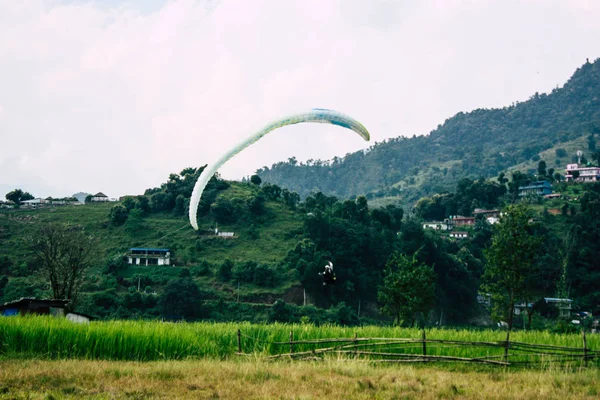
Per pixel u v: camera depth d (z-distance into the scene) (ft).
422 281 179.11
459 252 395.96
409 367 71.15
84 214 424.46
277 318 287.28
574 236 403.54
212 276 337.52
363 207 404.16
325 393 55.47
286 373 64.75
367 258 358.84
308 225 369.50
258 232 387.75
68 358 79.15
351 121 80.38
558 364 73.87
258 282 328.29
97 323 92.07
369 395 54.60
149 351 81.51
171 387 57.62
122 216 406.41
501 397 54.44
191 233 389.19
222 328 95.96
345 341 82.33
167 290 293.64
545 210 469.57
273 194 454.81
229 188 444.96
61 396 52.85
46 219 410.72
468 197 553.23
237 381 60.13
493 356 76.18
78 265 201.57
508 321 168.35
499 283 167.84
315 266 330.13
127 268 345.92
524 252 163.22
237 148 79.87
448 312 342.03
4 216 410.11
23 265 314.55
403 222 423.64
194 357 80.53
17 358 76.95
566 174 635.25
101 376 62.59
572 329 157.48
